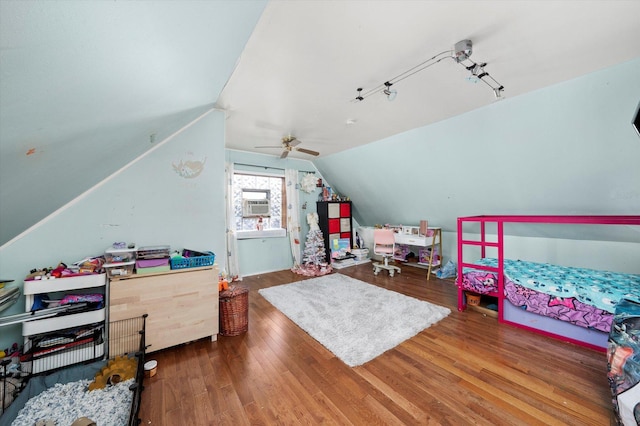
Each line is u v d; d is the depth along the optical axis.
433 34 1.56
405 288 3.83
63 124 0.99
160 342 2.08
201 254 2.42
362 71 1.97
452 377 1.82
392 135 3.69
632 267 2.93
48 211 1.90
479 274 2.85
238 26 1.08
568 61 1.87
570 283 2.34
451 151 3.37
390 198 4.99
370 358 2.04
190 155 2.57
